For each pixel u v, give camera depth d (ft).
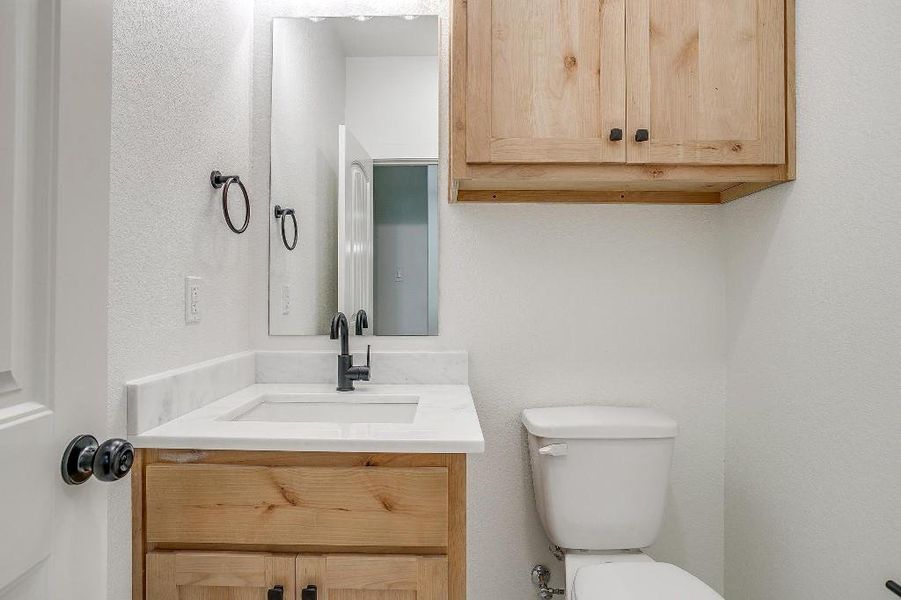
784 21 4.85
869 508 3.86
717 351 5.92
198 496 3.54
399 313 5.86
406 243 5.87
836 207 4.25
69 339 2.09
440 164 5.88
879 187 3.81
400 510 3.51
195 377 4.32
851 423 4.06
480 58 4.83
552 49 4.83
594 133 4.82
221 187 5.00
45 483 1.96
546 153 4.81
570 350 5.91
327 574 3.50
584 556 5.13
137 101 3.66
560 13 4.83
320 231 5.87
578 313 5.91
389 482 3.51
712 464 5.93
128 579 3.52
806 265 4.60
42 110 1.97
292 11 5.93
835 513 4.21
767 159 4.80
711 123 4.82
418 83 5.90
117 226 3.45
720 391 5.92
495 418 5.88
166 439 3.53
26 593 1.88
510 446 5.88
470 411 4.35
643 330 5.92
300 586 3.51
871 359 3.86
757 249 5.33
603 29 4.83
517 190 5.83
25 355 1.90
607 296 5.91
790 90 4.82
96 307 2.27
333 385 5.60
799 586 4.66
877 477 3.80
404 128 5.88
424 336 5.86
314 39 5.91
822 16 4.45
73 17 2.11
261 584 3.51
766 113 4.83
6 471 1.78
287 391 5.23
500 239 5.89
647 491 5.13
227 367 4.94
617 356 5.92
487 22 4.83
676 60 4.83
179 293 4.24
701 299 5.92
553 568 5.87
